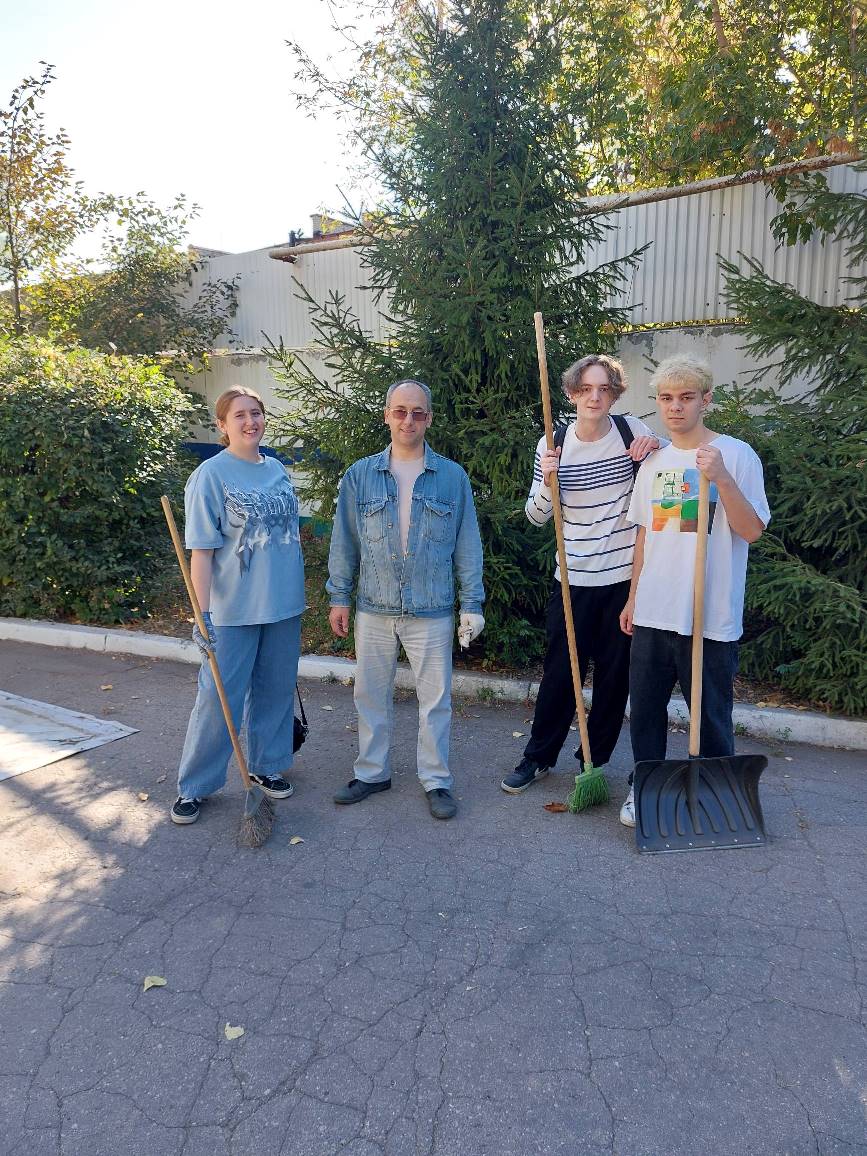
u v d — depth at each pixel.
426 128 5.38
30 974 2.71
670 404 3.25
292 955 2.79
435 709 3.81
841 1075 2.27
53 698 5.40
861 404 4.84
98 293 11.30
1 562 6.98
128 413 6.99
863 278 5.54
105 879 3.27
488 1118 2.14
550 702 3.89
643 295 7.91
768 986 2.62
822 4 8.32
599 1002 2.55
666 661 3.52
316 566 6.39
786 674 5.00
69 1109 2.18
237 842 3.54
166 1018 2.51
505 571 5.23
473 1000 2.57
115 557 6.91
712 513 3.31
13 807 3.86
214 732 3.67
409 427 3.60
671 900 3.09
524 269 5.44
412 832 3.62
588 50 9.75
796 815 3.74
